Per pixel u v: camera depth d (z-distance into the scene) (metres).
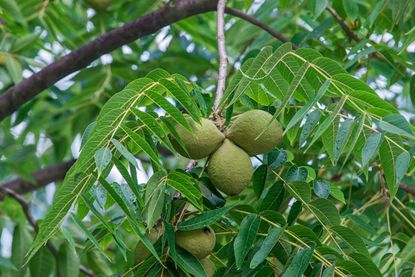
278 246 1.24
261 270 1.22
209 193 1.25
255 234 1.20
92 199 1.20
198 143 1.22
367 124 1.23
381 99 1.18
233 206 1.20
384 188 1.53
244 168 1.23
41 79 1.78
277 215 1.23
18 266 1.75
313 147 1.65
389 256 1.39
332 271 1.18
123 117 1.16
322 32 1.79
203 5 1.79
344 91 1.21
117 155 1.22
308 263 1.17
